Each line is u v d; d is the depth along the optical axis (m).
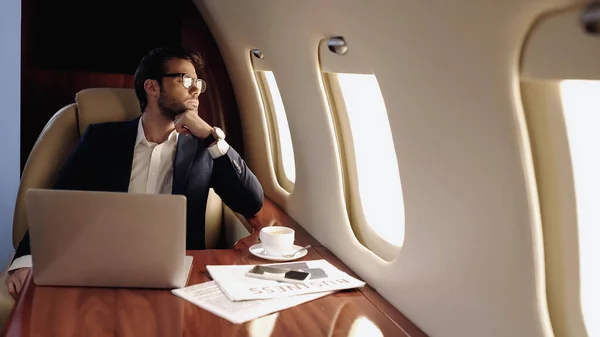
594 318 0.84
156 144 2.13
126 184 2.08
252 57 2.21
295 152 1.98
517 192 0.83
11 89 2.80
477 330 0.98
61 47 2.49
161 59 2.05
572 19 0.68
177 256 1.36
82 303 1.29
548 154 0.82
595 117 0.79
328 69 1.49
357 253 1.51
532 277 0.84
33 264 1.36
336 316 1.25
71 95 2.54
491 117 0.85
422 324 1.18
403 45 1.04
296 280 1.43
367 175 1.58
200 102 2.60
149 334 1.14
